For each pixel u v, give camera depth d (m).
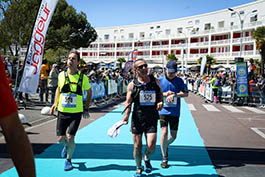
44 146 4.77
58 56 34.56
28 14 22.73
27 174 0.97
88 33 30.16
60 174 3.44
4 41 23.23
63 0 27.80
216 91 13.81
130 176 3.42
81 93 3.58
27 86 6.33
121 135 5.91
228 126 7.29
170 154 4.49
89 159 4.10
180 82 3.97
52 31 24.86
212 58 42.22
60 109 3.51
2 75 0.97
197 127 7.07
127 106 3.30
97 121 7.71
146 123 3.22
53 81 9.49
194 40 53.41
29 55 6.32
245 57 42.66
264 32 30.56
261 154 4.54
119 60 55.91
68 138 3.49
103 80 12.63
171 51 56.41
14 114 0.98
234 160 4.18
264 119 8.73
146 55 59.66
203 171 3.67
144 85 3.24
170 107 3.83
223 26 50.03
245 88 12.81
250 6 44.94
